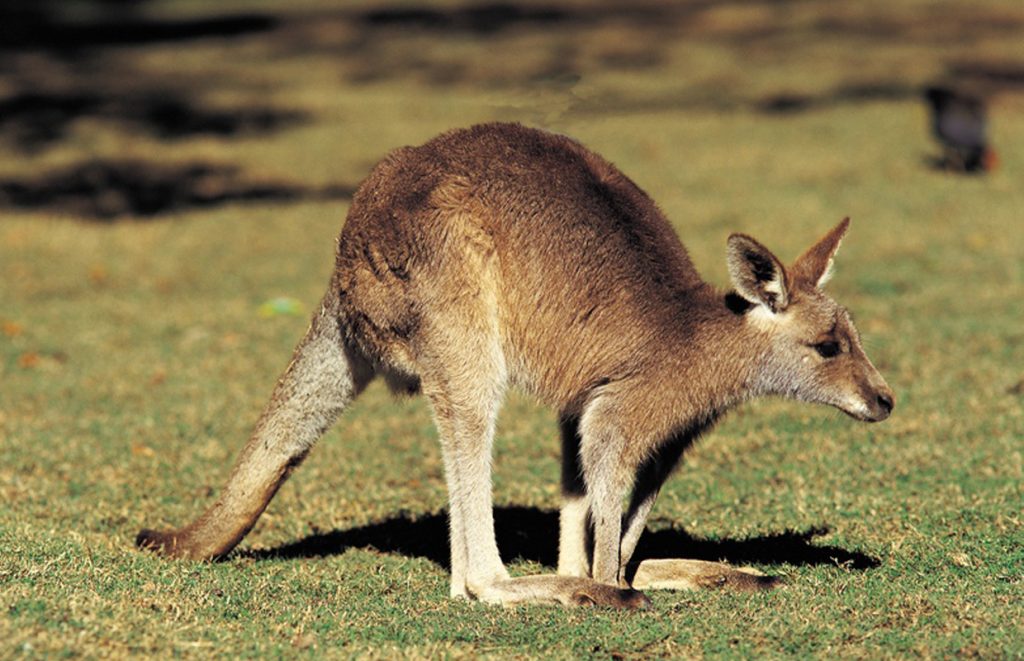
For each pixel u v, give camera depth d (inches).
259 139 1588.3
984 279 970.7
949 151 1357.0
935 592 451.8
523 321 480.7
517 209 476.4
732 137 1526.8
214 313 964.6
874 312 896.9
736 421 700.7
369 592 481.7
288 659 385.1
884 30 2194.9
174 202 1330.0
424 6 2662.4
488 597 466.9
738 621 428.5
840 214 1186.0
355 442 694.5
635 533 495.5
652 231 487.5
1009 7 2343.8
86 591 425.1
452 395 480.7
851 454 637.3
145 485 618.5
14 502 579.2
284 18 2591.0
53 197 1353.3
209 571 490.0
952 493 571.5
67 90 1902.1
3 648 364.5
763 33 2212.1
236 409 749.9
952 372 762.2
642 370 473.4
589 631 421.7
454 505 482.6
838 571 492.1
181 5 2881.4
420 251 477.1
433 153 492.7
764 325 476.1
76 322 944.3
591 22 2374.5
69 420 724.7
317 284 1042.7
